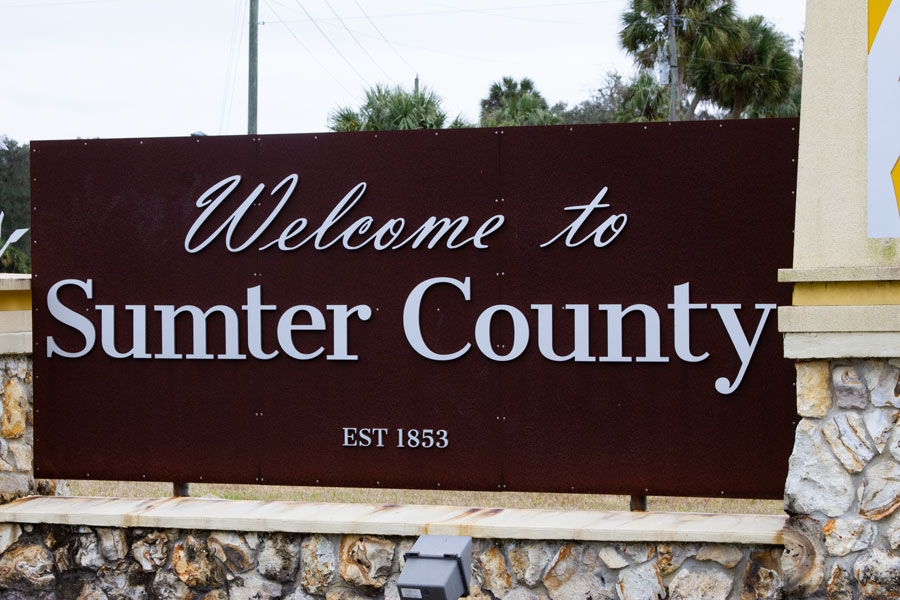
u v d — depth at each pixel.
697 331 5.70
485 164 5.93
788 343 4.69
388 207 6.05
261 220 6.20
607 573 5.42
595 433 5.80
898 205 4.59
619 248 5.78
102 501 6.27
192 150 6.27
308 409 6.13
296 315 6.16
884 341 4.55
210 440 6.24
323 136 6.12
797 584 4.68
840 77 4.70
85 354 6.38
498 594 5.51
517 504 7.64
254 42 19.81
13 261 24.45
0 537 6.09
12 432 6.29
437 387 5.98
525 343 5.86
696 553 5.32
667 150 5.73
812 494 4.68
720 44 33.50
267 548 5.79
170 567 5.90
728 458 5.66
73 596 6.00
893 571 4.53
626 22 36.19
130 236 6.34
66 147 6.39
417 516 5.74
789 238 5.61
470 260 5.95
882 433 4.58
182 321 6.28
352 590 5.68
